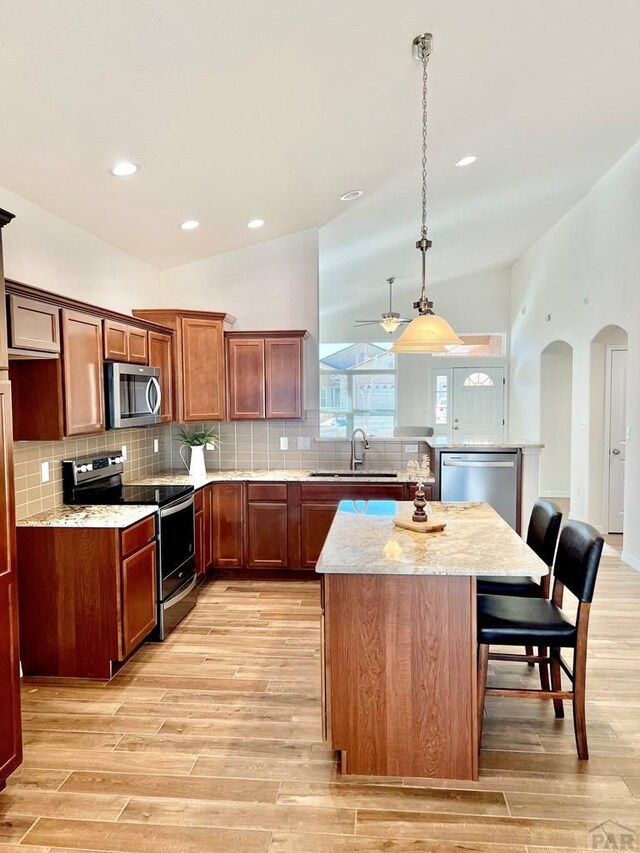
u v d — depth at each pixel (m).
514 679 3.00
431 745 2.21
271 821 1.99
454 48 2.66
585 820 1.99
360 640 2.20
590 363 5.93
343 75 2.64
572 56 2.98
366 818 2.01
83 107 2.39
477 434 9.33
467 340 9.50
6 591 2.15
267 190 3.86
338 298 8.92
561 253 6.71
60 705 2.77
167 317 4.46
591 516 6.07
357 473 4.88
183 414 4.51
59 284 3.57
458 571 2.10
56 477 3.37
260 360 4.79
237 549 4.62
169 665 3.17
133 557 3.09
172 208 3.79
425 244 3.18
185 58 2.22
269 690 2.89
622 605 4.01
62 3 1.81
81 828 1.97
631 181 4.82
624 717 2.63
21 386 2.95
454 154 3.98
